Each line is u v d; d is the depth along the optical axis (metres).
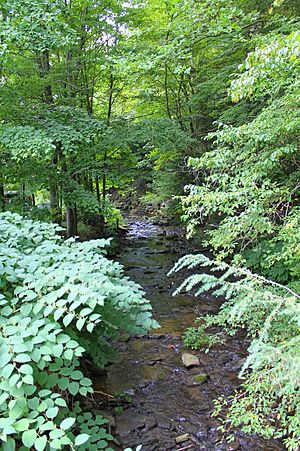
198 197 3.32
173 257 8.75
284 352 1.79
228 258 6.12
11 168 5.32
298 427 1.94
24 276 2.01
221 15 4.52
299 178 3.75
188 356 4.04
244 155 3.41
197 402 3.30
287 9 5.43
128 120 7.94
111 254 8.89
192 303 5.80
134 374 3.76
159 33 6.44
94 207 5.86
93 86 8.19
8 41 4.39
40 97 6.31
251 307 2.38
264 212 3.31
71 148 5.04
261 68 2.75
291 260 3.24
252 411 2.29
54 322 1.79
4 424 1.33
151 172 9.46
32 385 1.51
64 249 2.65
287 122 3.15
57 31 4.87
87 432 2.20
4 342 1.52
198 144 7.95
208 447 2.75
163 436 2.87
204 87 6.89
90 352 2.80
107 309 2.38
